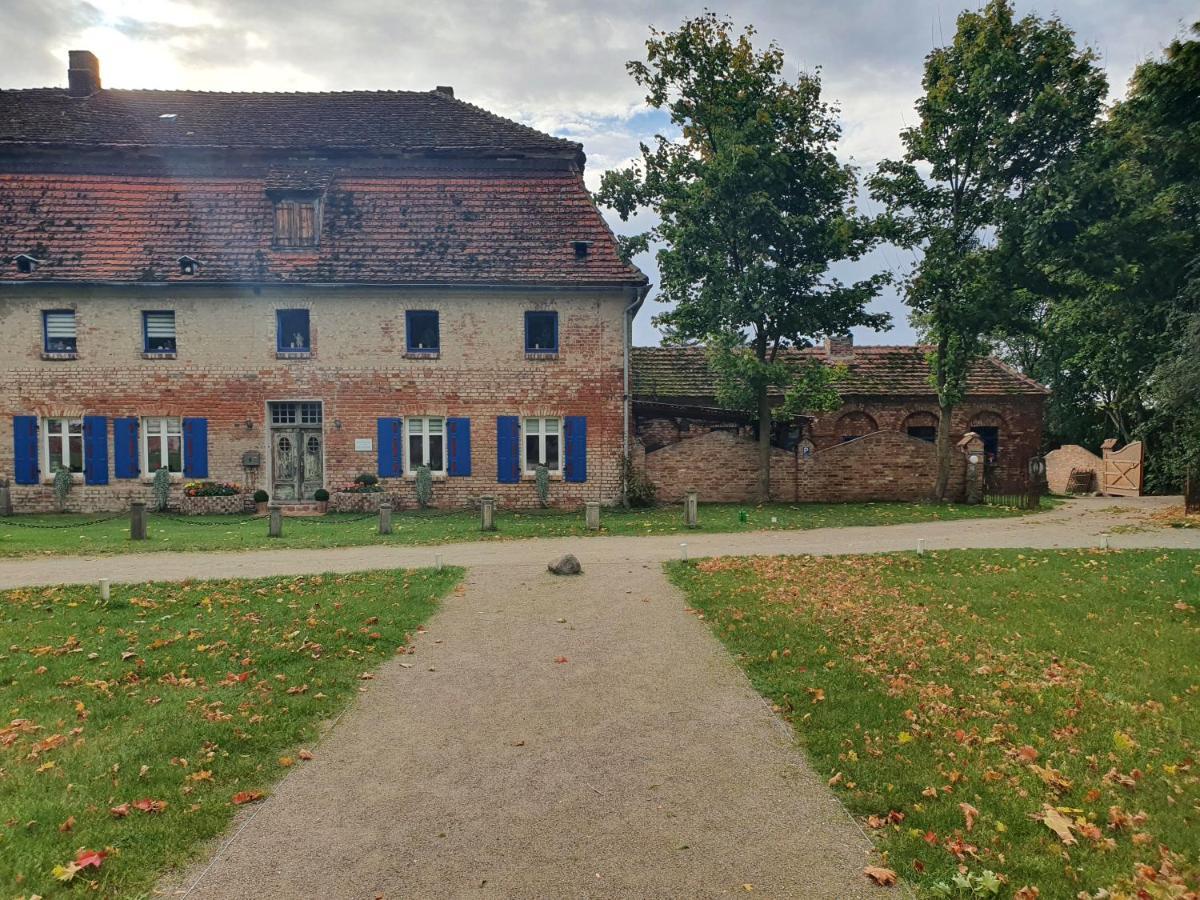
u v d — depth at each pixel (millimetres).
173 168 22859
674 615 9578
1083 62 20031
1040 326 24578
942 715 6027
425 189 23172
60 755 5402
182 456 21812
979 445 23734
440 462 22469
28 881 3887
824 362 28953
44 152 22578
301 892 3930
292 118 24812
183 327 21672
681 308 22297
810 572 12008
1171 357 18516
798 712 6262
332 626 8891
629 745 5742
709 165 21125
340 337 21969
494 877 4066
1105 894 3721
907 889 3908
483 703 6648
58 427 21750
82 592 10977
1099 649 7801
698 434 24016
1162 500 25484
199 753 5461
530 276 21953
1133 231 19859
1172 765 5094
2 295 21328
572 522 18984
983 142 21062
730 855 4246
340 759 5531
